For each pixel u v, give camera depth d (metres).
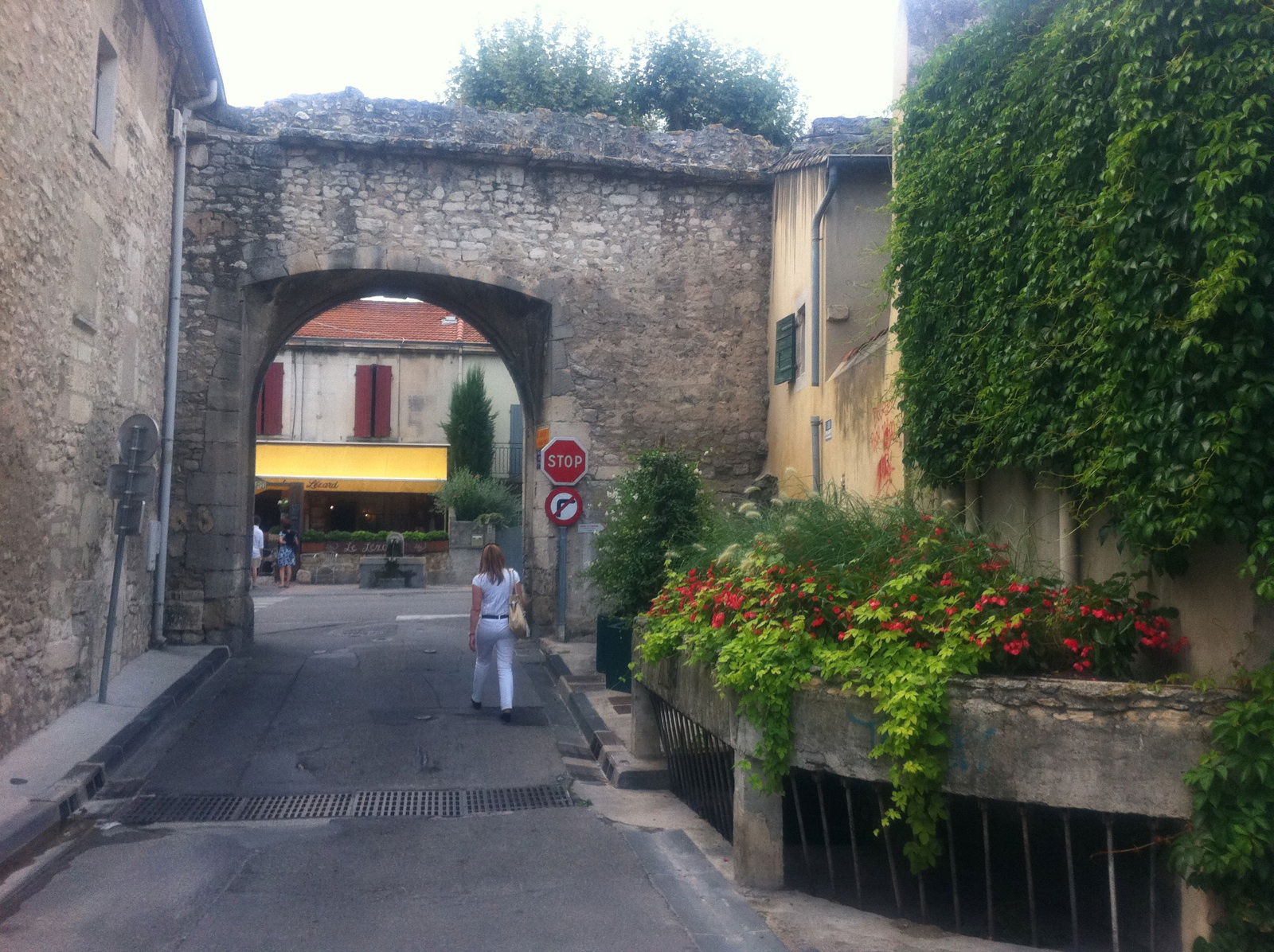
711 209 14.24
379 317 33.97
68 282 8.16
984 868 4.95
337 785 7.19
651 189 14.15
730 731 5.50
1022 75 6.07
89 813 6.47
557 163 13.76
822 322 11.33
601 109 26.05
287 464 31.81
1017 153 6.06
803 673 5.06
